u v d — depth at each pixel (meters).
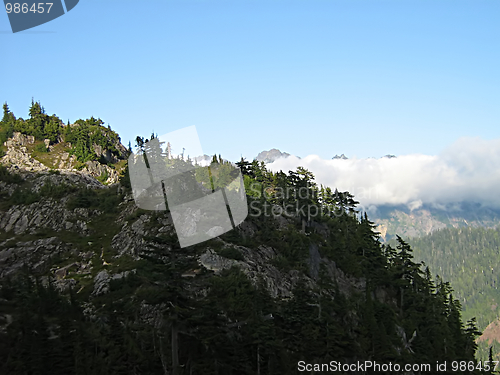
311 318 80.31
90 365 60.16
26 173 164.62
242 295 75.38
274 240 113.38
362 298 108.62
